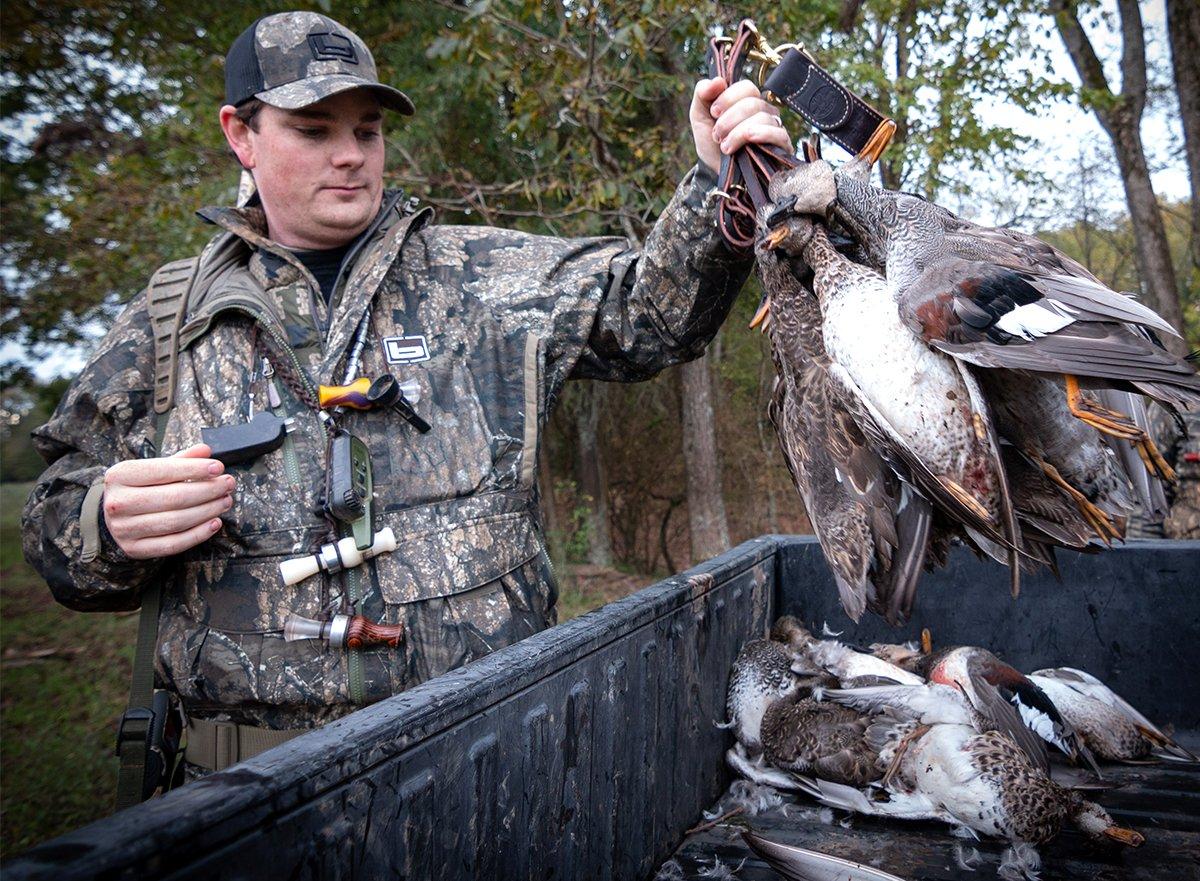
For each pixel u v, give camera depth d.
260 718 1.97
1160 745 2.61
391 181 7.24
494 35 6.49
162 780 1.98
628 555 14.96
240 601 1.98
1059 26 9.60
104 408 2.08
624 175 6.72
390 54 8.30
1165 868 2.02
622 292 2.34
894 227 1.62
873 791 2.22
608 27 6.66
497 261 2.33
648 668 1.99
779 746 2.35
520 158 8.42
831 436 1.63
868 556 1.60
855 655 2.50
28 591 11.88
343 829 1.13
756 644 2.59
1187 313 12.16
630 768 1.90
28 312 10.74
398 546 2.02
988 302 1.44
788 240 1.68
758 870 2.04
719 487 11.40
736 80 1.96
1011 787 2.03
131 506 1.78
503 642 2.04
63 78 9.13
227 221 2.20
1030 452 1.64
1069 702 2.56
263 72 2.11
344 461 1.96
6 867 0.82
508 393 2.20
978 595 2.97
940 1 7.79
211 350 2.11
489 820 1.41
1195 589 2.78
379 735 1.19
